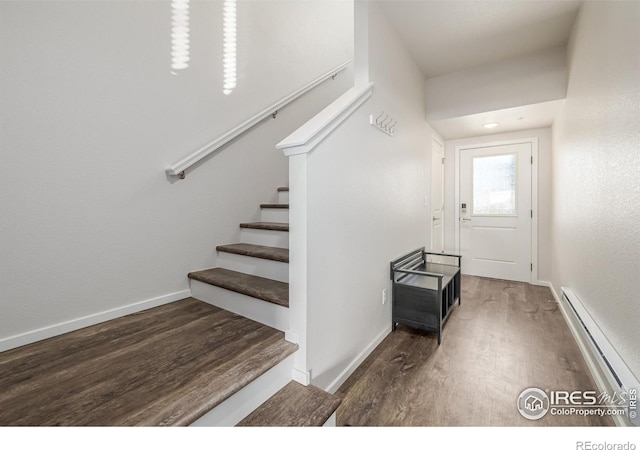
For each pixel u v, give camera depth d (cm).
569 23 227
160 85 183
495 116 312
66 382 109
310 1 310
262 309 161
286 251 193
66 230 147
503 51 270
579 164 210
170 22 187
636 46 119
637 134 118
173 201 192
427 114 328
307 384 136
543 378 170
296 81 292
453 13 216
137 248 175
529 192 377
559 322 250
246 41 238
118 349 133
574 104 226
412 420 137
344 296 169
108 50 159
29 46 133
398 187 247
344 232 168
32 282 137
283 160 277
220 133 220
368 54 195
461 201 423
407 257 263
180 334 148
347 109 167
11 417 92
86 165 152
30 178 135
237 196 234
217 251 220
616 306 138
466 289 352
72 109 147
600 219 162
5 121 128
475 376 172
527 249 380
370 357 195
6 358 125
